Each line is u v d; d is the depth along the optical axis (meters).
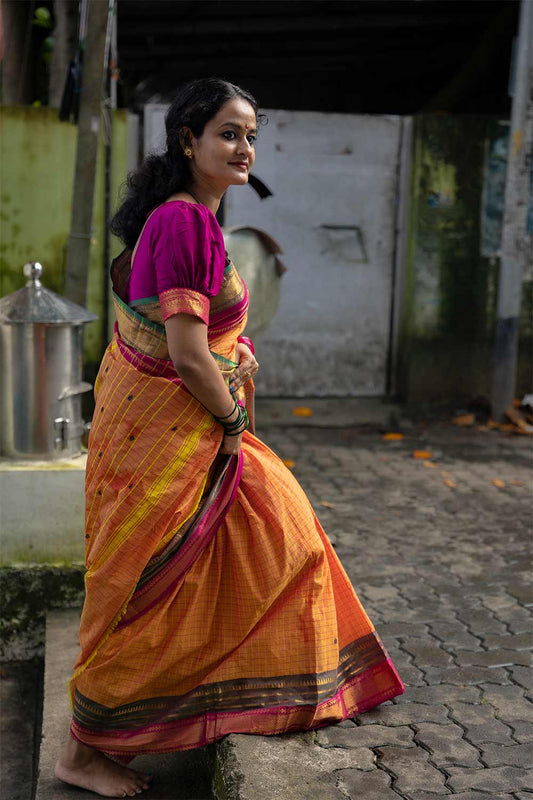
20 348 3.41
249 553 2.31
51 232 6.14
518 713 2.57
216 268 2.12
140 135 6.42
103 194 6.10
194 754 2.55
